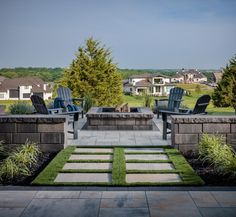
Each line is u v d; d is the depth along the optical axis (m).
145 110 8.80
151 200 3.56
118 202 3.50
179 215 3.18
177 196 3.67
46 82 54.94
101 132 7.68
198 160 5.20
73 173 4.50
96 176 4.36
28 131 5.77
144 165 4.85
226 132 5.64
